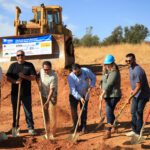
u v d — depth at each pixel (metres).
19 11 22.44
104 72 9.59
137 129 9.23
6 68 20.44
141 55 33.22
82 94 9.97
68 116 12.47
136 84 8.84
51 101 9.76
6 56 20.58
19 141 9.55
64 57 19.89
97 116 12.21
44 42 20.06
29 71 9.82
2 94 16.62
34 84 17.62
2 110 14.15
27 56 20.33
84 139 9.47
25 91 9.91
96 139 9.41
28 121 10.04
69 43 21.70
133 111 9.23
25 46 20.38
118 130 10.11
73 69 9.74
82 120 10.02
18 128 10.03
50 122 9.85
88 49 38.47
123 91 15.59
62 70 19.12
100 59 32.28
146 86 9.03
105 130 10.19
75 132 9.33
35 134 10.04
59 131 10.43
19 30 22.30
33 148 9.00
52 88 9.61
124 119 11.41
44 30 22.08
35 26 22.17
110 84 9.40
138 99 9.05
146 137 9.25
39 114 12.97
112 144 8.96
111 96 9.51
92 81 9.98
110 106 9.61
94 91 15.25
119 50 36.25
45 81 9.68
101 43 57.91
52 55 20.09
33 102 15.30
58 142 9.29
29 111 9.99
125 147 8.71
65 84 16.92
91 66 24.52
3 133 9.71
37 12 23.28
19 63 9.88
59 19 22.91
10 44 20.55
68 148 8.83
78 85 9.88
